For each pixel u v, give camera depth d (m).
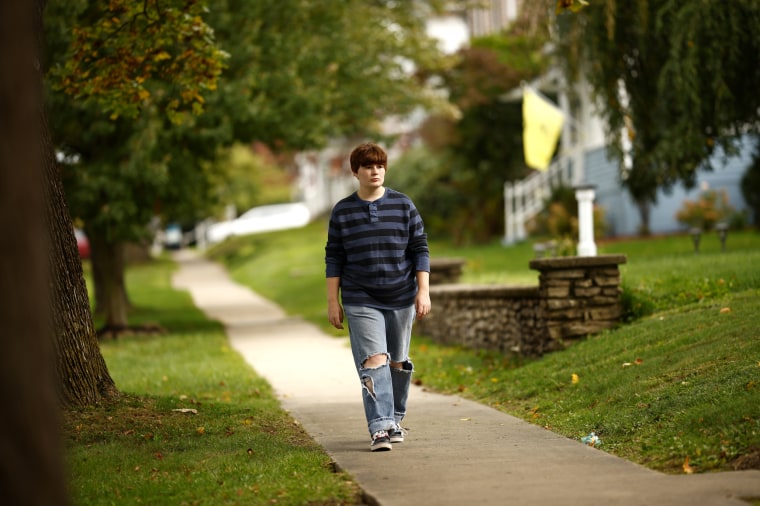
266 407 15.01
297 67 30.36
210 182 34.75
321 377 19.86
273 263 59.34
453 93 53.12
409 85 36.34
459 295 22.83
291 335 30.03
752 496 8.00
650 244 32.66
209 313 40.97
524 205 52.38
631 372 13.33
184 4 16.58
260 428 12.74
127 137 28.73
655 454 9.95
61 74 17.02
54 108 27.08
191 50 17.02
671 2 23.89
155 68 17.73
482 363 19.72
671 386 11.91
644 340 15.21
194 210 33.97
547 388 14.52
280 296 45.19
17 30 5.16
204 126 28.88
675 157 25.44
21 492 4.96
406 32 39.28
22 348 5.05
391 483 9.16
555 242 25.98
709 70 24.09
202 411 13.73
